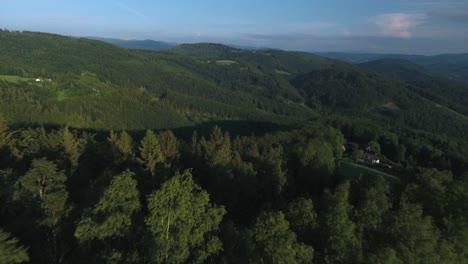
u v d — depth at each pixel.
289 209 22.09
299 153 47.69
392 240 20.20
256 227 19.17
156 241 18.52
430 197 25.22
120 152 42.34
